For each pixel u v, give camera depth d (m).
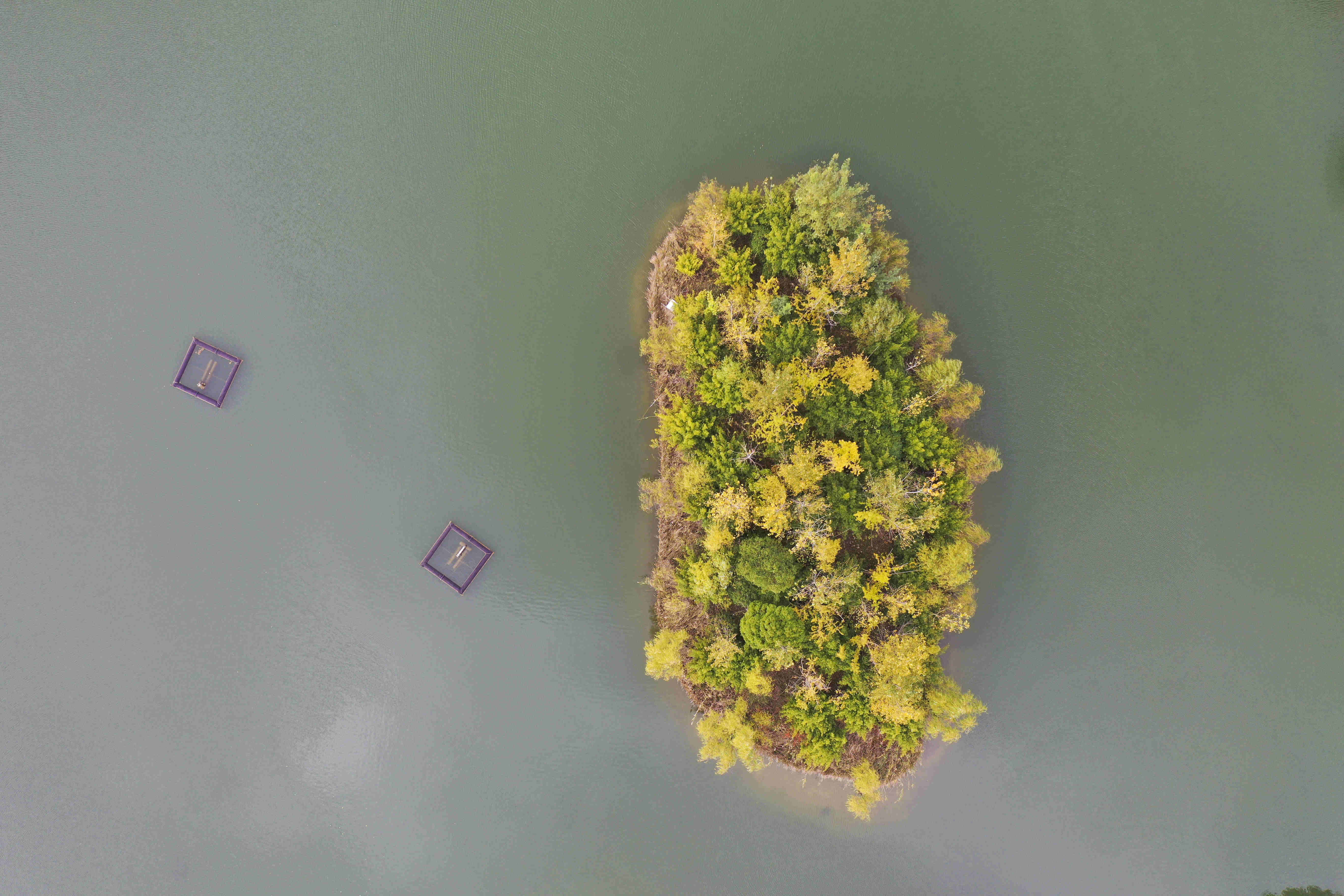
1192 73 37.09
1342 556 36.94
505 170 37.47
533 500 37.53
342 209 37.75
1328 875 36.66
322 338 37.75
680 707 37.19
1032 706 37.34
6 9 37.91
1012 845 37.34
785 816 37.44
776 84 37.06
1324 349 37.03
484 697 37.88
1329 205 36.94
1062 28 37.03
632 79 37.25
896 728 32.94
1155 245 37.06
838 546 31.38
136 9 38.00
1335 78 36.84
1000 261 36.81
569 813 37.81
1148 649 37.16
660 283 36.00
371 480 37.75
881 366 33.00
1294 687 36.94
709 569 32.94
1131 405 37.03
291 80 37.84
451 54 37.50
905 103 37.00
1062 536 37.19
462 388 37.59
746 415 33.94
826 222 32.09
